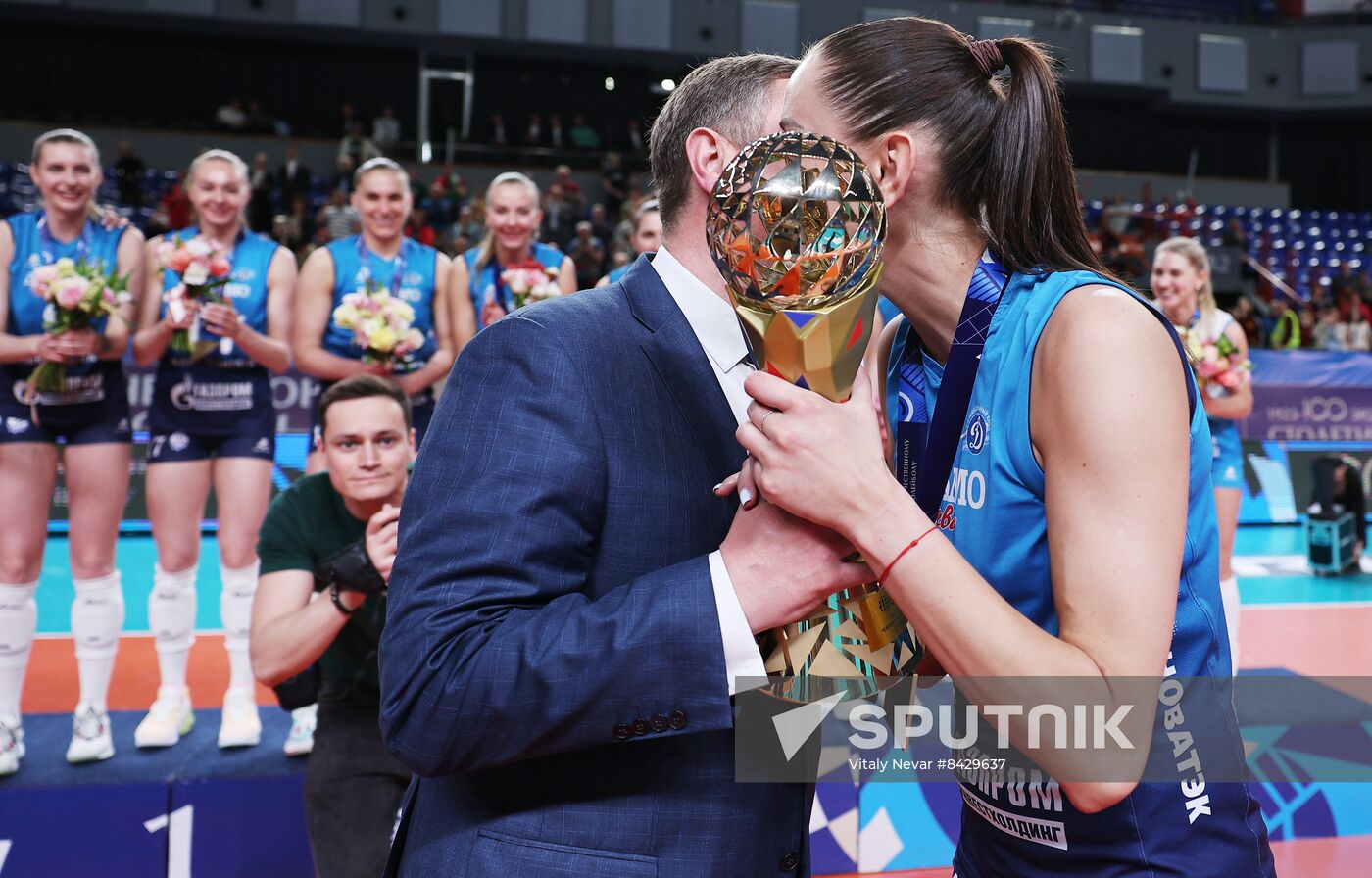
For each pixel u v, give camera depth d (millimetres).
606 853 1074
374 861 2428
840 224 864
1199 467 1090
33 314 3711
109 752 3309
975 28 18297
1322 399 9766
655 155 1240
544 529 1021
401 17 16953
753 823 1122
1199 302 4547
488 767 1031
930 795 3119
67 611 5891
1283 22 19203
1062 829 1118
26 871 2941
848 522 909
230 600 3641
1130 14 18922
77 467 3549
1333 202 19844
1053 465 987
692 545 1095
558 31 17391
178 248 3752
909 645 1052
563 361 1076
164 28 16781
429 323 4492
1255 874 1131
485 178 15922
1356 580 7336
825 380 916
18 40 16562
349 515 2676
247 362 3934
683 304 1153
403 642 1011
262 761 3268
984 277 1100
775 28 17844
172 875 3020
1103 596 919
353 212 12906
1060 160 1113
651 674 958
